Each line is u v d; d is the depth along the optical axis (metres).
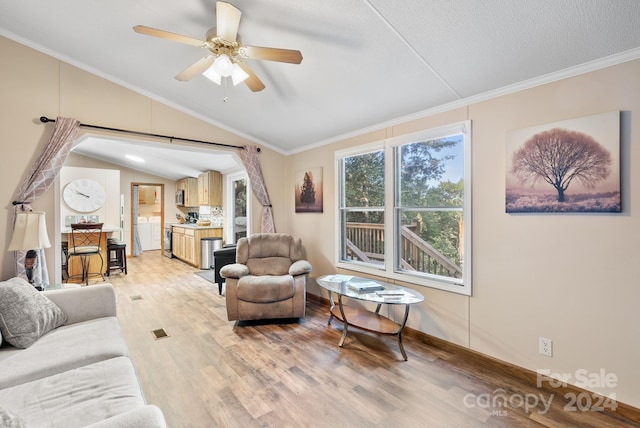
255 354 2.65
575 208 2.02
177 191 8.76
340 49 2.31
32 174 2.90
